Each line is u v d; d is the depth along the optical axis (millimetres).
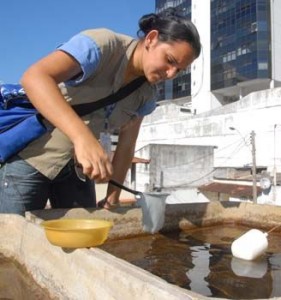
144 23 1676
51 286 1324
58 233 1219
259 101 16594
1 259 1680
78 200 2248
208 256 1911
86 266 1157
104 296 1058
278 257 1893
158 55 1603
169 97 39531
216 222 2701
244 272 1654
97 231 1225
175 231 2488
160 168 15469
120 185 2043
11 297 1357
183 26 1559
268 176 13484
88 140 1329
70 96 1730
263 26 32625
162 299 867
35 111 1824
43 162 1859
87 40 1572
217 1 35719
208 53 36219
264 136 16266
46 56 1498
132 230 2248
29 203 1931
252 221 2656
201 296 837
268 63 32531
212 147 16328
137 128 2238
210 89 35906
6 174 1893
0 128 1811
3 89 1836
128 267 1030
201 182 15914
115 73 1753
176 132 20016
